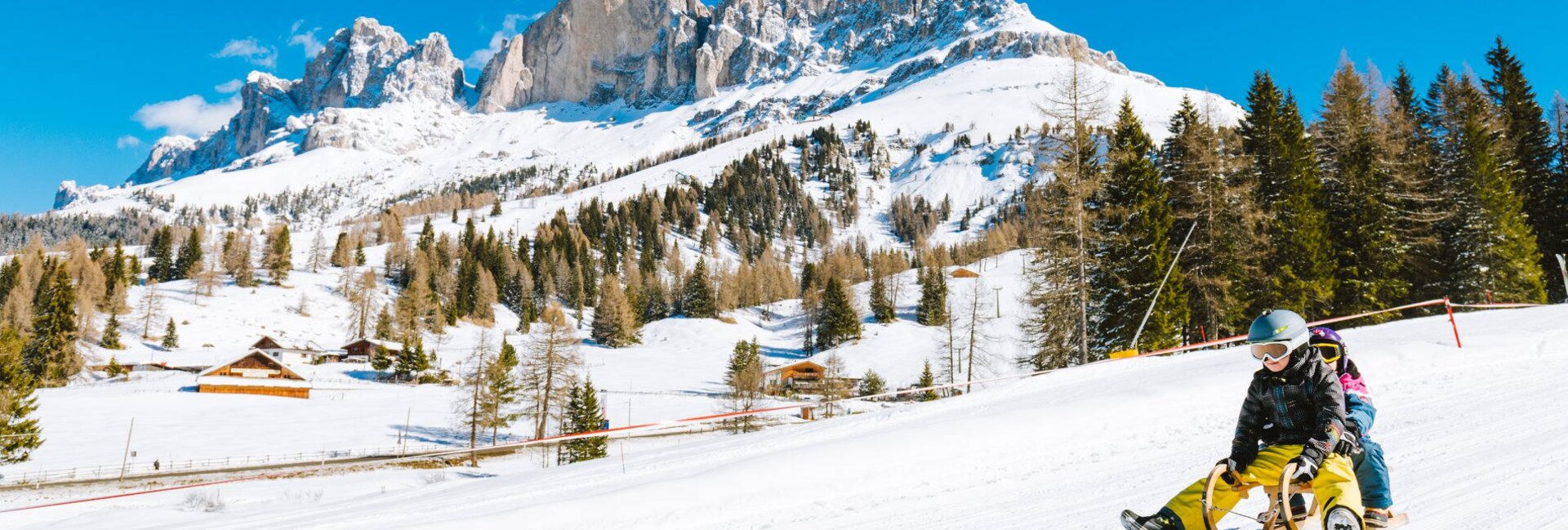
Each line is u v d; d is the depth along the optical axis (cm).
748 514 698
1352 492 363
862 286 14900
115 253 12975
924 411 1213
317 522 743
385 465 4597
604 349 11275
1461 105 4191
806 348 10694
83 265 12612
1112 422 976
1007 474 795
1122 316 3250
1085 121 3041
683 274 17638
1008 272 13838
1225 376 1148
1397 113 4097
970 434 899
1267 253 3391
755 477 772
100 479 4138
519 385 5366
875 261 16200
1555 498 574
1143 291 3194
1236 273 3347
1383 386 1140
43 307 9312
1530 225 4069
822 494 746
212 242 17700
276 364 7894
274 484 3906
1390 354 1268
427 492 930
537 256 16888
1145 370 1507
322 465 4559
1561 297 4116
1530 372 1151
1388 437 839
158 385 7650
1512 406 931
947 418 1066
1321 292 3316
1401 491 637
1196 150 3441
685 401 7281
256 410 6456
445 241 17562
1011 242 17600
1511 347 1305
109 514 972
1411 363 1238
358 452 5006
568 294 15300
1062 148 3053
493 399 5247
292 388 7350
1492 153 3881
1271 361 374
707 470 813
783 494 738
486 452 5069
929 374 6519
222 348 10550
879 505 714
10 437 4297
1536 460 686
